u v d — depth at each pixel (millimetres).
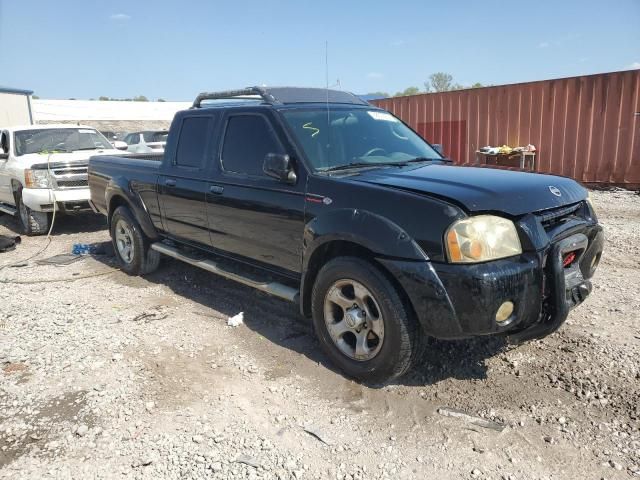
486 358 3848
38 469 2816
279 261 4172
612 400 3271
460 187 3336
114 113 48438
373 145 4418
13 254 7648
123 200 6230
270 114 4246
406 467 2764
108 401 3439
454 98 13297
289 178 3867
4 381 3730
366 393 3465
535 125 12016
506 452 2850
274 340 4297
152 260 6082
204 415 3266
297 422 3172
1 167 9445
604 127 11047
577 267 3525
